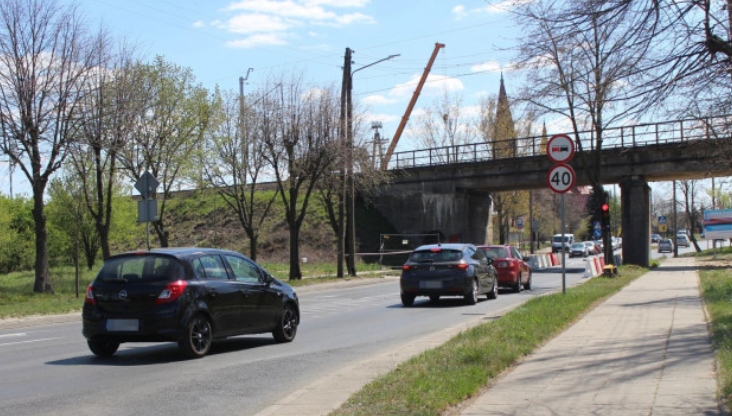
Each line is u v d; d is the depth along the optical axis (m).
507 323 12.41
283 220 52.97
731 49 7.92
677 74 8.23
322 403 7.54
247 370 10.12
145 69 27.52
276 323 12.94
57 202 36.44
